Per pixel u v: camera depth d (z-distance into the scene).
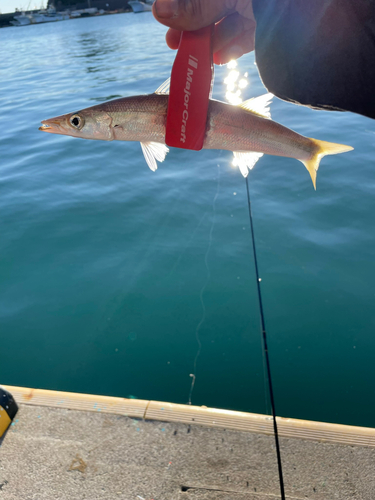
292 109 8.38
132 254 4.39
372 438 2.00
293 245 4.29
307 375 2.97
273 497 1.79
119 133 1.13
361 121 7.36
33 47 27.61
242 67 12.13
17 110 10.10
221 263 4.14
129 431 2.11
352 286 3.70
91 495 1.83
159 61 16.09
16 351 3.34
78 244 4.61
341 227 4.48
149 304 3.73
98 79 13.45
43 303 3.81
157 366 3.14
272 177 5.64
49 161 6.87
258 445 2.00
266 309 3.55
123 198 5.50
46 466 1.95
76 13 66.19
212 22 0.96
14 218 5.17
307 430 2.05
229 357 3.17
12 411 2.19
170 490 1.83
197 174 6.00
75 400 2.29
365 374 2.94
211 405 2.81
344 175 5.49
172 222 4.89
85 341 3.40
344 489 1.80
